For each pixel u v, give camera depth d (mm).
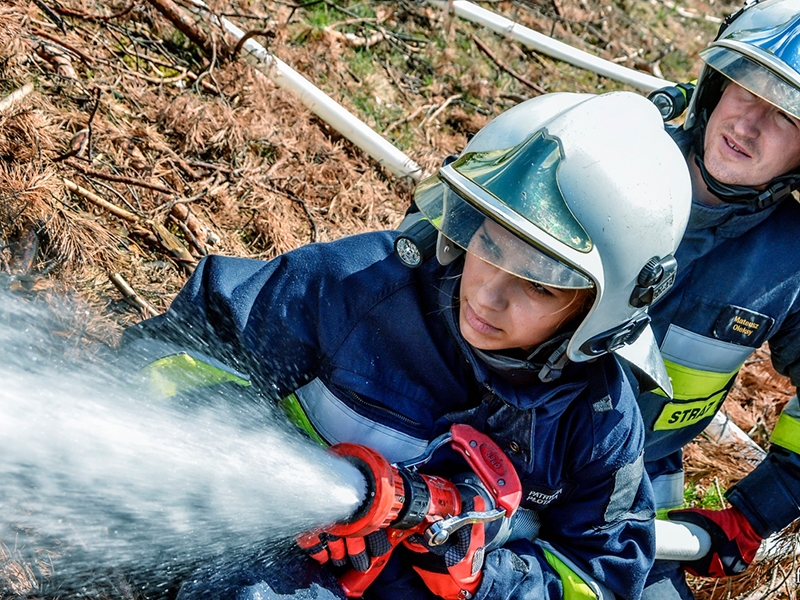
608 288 1692
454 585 1851
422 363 1931
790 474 2633
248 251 3158
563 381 1888
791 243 2469
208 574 1827
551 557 2064
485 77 4816
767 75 2242
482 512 1802
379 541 1767
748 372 3826
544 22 5680
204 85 3611
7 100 2893
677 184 1786
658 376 2012
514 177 1652
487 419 1946
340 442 1942
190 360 1851
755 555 2758
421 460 1870
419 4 4902
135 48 3574
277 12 4219
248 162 3428
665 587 2545
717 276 2451
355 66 4309
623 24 6203
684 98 2494
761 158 2314
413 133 4223
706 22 6957
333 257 1935
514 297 1676
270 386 1930
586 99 1782
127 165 3094
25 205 2586
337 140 3861
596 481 2010
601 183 1659
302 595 1799
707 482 3289
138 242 2889
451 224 1688
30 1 3361
